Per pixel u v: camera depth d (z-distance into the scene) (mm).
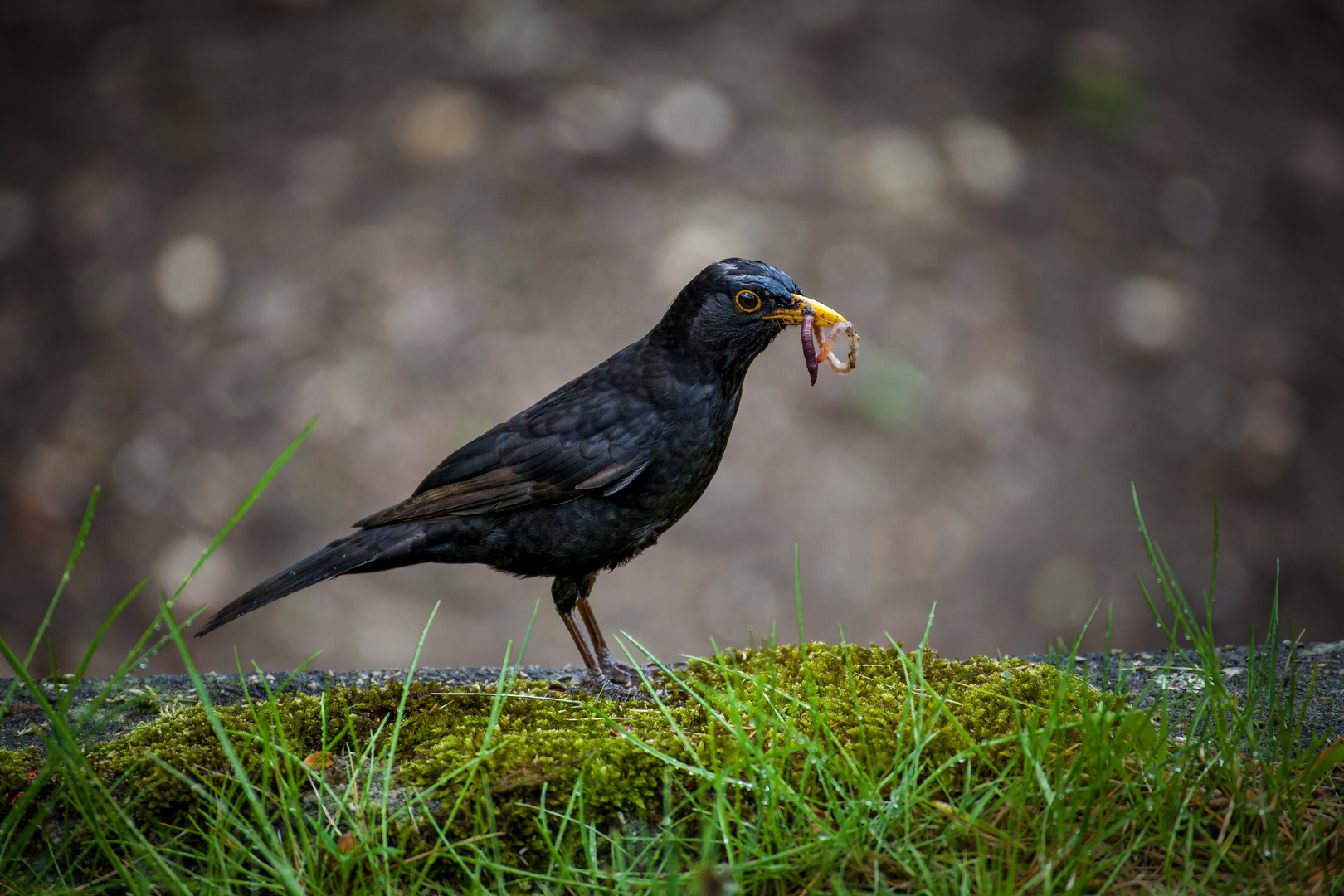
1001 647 10953
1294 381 13438
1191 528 11984
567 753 4160
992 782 3965
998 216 14375
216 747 4270
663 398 5520
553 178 14250
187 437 12508
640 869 3869
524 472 5441
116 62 16141
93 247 14180
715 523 11484
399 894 3748
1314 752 4078
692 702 4711
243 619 11094
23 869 3916
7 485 12344
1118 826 3701
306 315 13266
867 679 4793
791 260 13406
